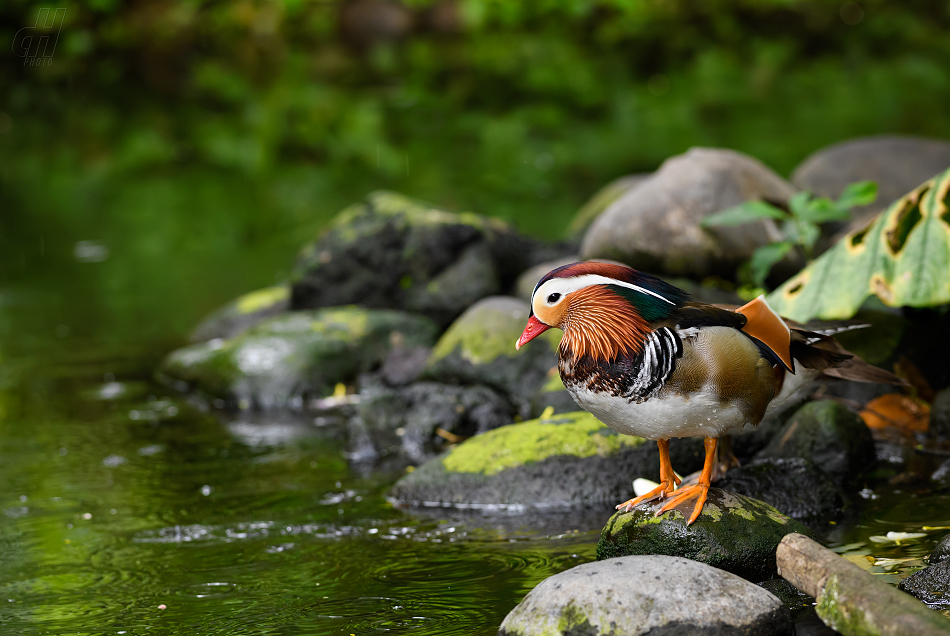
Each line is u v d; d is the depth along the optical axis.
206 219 20.48
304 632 5.70
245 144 26.45
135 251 18.33
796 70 32.59
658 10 35.56
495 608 5.84
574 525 7.07
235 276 16.22
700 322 5.61
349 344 11.09
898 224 8.34
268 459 9.03
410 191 21.08
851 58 33.94
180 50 32.53
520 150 24.42
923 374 8.78
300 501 7.93
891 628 4.82
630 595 5.21
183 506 7.93
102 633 5.83
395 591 6.17
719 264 10.20
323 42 33.91
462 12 34.38
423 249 11.82
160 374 11.83
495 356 9.88
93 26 31.67
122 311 14.66
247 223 19.97
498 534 6.98
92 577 6.65
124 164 26.00
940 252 8.03
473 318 10.27
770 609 5.24
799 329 6.27
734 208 9.88
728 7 36.09
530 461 7.65
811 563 5.40
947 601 5.34
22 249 18.80
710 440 5.98
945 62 32.34
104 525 7.59
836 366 6.33
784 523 6.06
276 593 6.25
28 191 23.84
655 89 31.03
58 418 10.43
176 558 6.91
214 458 9.11
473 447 7.95
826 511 6.87
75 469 8.91
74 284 16.31
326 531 7.26
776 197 10.66
